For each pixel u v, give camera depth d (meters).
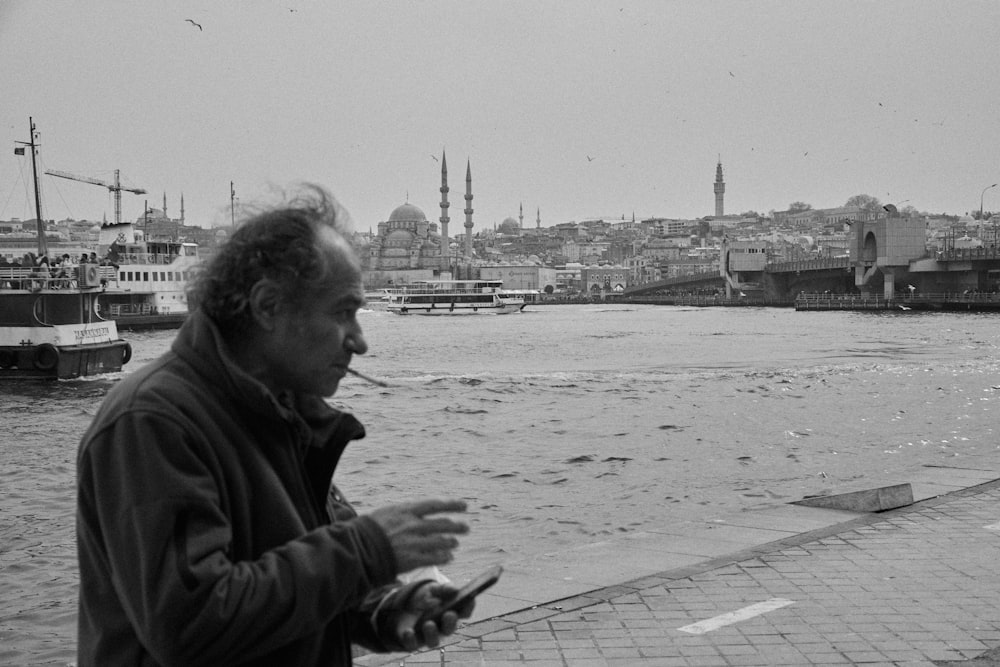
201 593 2.52
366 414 36.78
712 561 8.95
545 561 9.02
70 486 23.22
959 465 18.22
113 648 2.74
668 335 101.19
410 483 22.64
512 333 110.88
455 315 176.38
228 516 2.77
